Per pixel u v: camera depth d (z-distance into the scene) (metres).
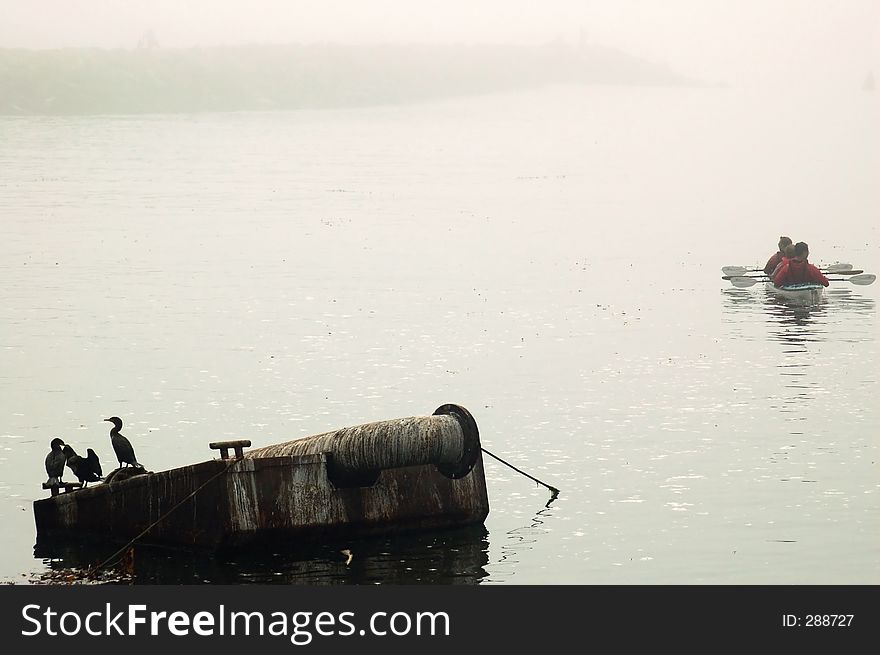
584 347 50.78
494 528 30.77
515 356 49.09
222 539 28.56
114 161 136.25
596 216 97.56
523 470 35.09
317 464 29.53
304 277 68.38
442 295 62.97
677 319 56.69
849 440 37.47
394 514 30.25
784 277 64.50
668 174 130.75
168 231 86.69
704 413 40.56
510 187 118.00
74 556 29.67
